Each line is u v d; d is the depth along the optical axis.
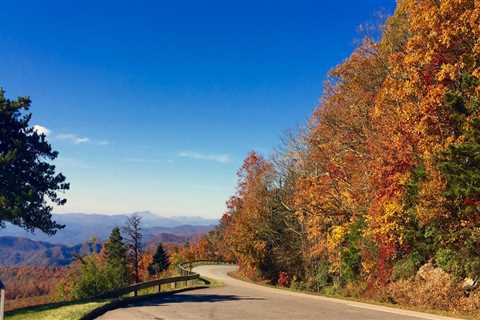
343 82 38.69
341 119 38.72
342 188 37.31
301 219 43.47
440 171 21.00
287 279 50.09
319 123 41.84
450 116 21.61
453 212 21.27
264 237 56.31
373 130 33.44
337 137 38.97
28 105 26.02
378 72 35.75
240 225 58.34
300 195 41.69
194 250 127.69
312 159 42.38
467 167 19.78
